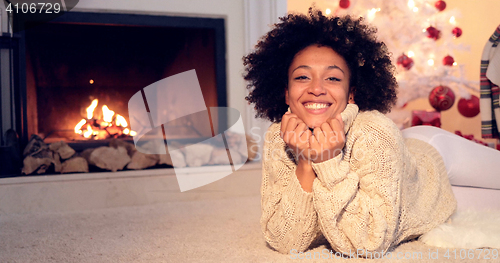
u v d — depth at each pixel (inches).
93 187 82.2
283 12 105.1
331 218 36.6
